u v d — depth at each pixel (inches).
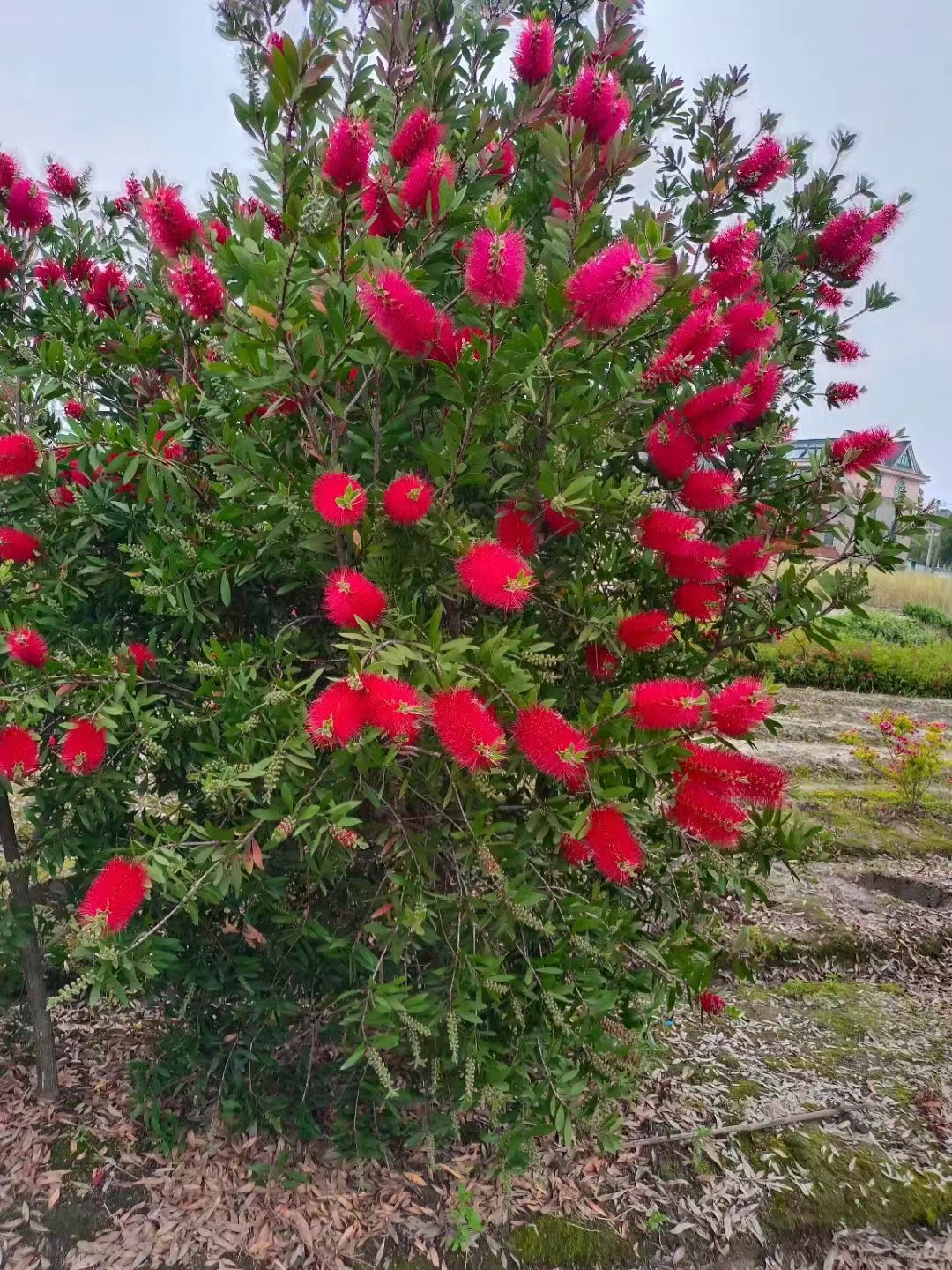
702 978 76.5
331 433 70.3
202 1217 89.7
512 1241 91.5
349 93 78.8
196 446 84.2
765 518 86.6
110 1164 94.9
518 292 57.3
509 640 64.4
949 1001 158.4
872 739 351.3
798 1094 122.7
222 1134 99.7
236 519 71.0
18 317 94.8
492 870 68.5
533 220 87.7
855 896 195.8
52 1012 118.8
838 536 86.0
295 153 67.7
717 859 87.7
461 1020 78.5
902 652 521.7
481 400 62.3
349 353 63.4
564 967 76.6
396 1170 97.8
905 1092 126.0
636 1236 94.6
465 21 90.6
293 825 64.6
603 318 59.9
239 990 96.0
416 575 73.8
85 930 60.9
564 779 66.6
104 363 85.1
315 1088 100.1
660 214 84.4
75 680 71.7
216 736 75.8
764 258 105.5
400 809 80.0
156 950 75.5
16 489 84.2
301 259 64.8
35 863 92.7
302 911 90.7
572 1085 77.0
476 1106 101.4
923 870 214.7
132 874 61.5
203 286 62.8
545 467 66.1
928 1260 97.5
